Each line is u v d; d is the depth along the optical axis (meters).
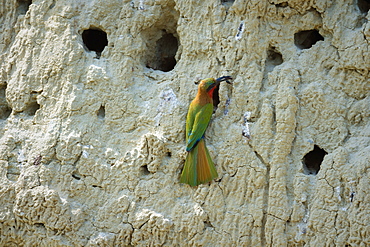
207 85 9.77
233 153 9.84
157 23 10.78
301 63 9.95
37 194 10.05
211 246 9.70
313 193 9.50
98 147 10.25
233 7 10.06
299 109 9.80
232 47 10.08
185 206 9.86
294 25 10.07
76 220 9.95
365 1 10.16
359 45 9.56
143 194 9.97
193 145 9.74
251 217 9.62
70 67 10.48
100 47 11.36
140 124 10.27
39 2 10.89
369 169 9.15
